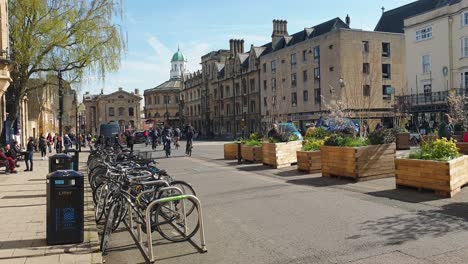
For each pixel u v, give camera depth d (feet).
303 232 23.15
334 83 156.56
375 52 159.94
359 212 27.20
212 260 19.40
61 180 21.79
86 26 73.56
